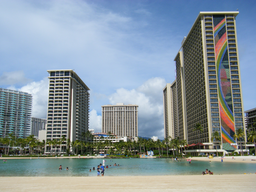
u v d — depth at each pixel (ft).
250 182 91.61
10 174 173.78
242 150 413.80
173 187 81.35
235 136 428.56
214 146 460.14
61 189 78.89
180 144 584.40
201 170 196.95
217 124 472.85
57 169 216.13
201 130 480.23
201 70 526.16
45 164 290.35
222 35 512.22
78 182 95.50
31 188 80.89
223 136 462.19
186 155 555.69
